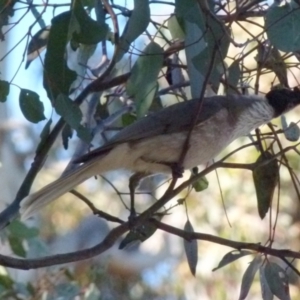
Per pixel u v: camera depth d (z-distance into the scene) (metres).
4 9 7.43
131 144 8.05
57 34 7.21
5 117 19.16
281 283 7.84
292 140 8.10
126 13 7.89
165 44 9.55
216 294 17.30
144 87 7.38
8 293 11.73
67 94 7.27
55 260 7.30
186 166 8.34
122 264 20.41
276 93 8.47
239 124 8.30
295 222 17.39
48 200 7.93
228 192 17.19
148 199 18.22
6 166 18.78
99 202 19.67
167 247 21.28
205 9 6.79
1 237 11.27
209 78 6.89
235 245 7.47
